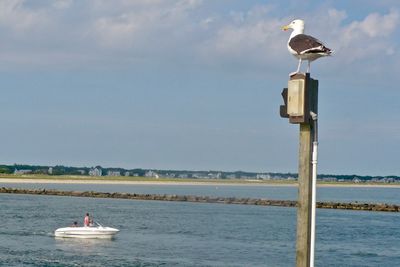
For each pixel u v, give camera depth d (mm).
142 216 116000
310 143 12281
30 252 61688
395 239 80188
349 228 95938
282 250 66125
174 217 115000
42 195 198500
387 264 58500
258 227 94438
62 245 68062
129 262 56156
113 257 59312
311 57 11977
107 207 143750
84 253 61844
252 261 57688
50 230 83688
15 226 88938
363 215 129250
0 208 130375
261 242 73875
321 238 80375
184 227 93750
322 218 118250
